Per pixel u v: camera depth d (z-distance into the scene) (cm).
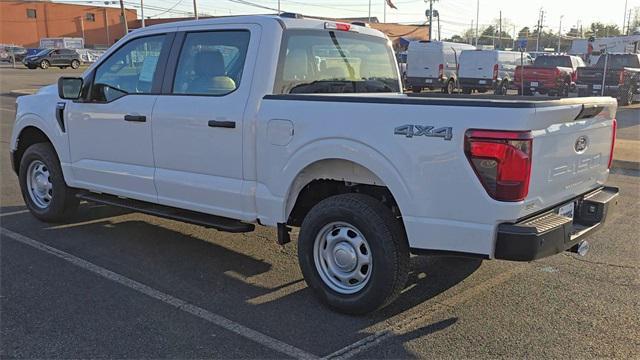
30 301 426
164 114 496
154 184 515
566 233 376
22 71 4191
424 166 366
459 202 359
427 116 363
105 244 561
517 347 365
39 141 665
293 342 371
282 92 455
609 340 374
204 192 480
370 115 385
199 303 428
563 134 377
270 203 441
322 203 416
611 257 534
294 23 469
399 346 366
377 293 390
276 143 430
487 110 346
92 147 565
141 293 444
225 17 482
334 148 399
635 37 3691
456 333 384
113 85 548
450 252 369
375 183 405
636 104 2309
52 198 615
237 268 502
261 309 419
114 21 8200
